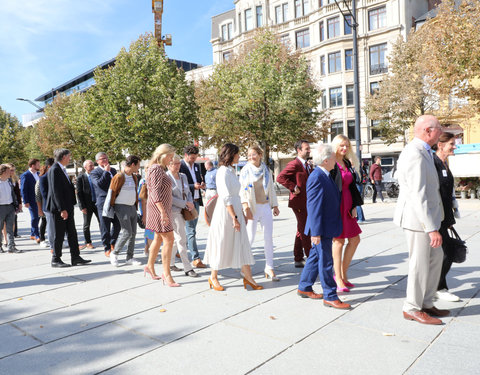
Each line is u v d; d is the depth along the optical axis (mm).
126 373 2627
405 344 2895
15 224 10445
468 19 13039
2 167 7844
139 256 6871
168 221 4723
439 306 3646
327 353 2799
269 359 2748
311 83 23688
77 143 33000
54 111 33469
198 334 3229
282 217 11594
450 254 3713
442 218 3428
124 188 5891
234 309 3812
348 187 4281
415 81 20391
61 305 4152
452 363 2586
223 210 4488
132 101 24109
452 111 19984
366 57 31172
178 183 5312
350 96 31875
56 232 6051
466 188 14773
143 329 3383
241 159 29906
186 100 25000
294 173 5305
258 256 6332
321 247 3789
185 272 5227
